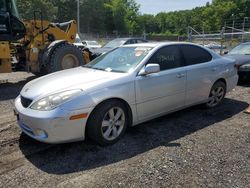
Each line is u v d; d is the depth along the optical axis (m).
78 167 3.43
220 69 5.75
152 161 3.56
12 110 5.81
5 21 8.80
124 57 4.78
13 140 4.20
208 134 4.47
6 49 8.53
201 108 5.86
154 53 4.62
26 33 9.53
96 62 5.10
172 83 4.73
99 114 3.83
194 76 5.14
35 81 4.42
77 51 9.53
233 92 7.57
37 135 3.65
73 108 3.57
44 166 3.46
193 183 3.08
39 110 3.58
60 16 66.69
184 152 3.81
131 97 4.16
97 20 75.50
